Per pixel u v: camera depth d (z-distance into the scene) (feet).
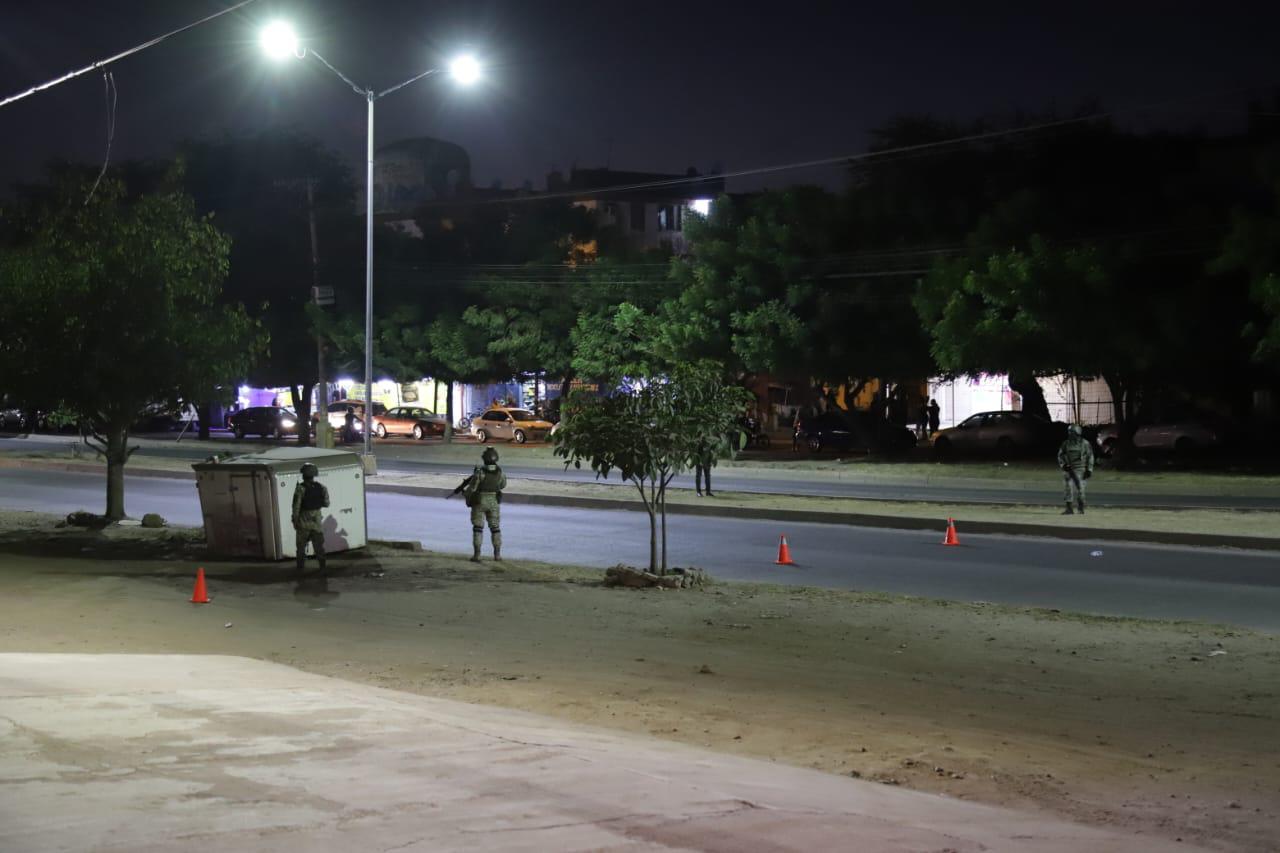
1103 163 122.11
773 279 132.05
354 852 13.11
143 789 16.16
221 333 73.51
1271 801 20.43
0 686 26.25
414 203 262.26
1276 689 31.07
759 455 147.13
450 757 19.29
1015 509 79.20
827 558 60.90
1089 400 162.20
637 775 18.42
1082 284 104.63
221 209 174.60
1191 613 44.75
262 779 17.01
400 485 101.55
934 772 22.04
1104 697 30.01
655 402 50.49
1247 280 103.30
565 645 37.52
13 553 63.05
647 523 77.10
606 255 163.22
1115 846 16.20
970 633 39.45
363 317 171.94
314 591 49.52
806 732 25.49
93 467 125.18
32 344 69.46
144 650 36.42
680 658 35.22
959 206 129.80
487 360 163.12
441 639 38.73
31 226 74.08
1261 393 140.36
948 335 110.52
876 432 141.38
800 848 14.16
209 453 153.99
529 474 119.65
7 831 13.75
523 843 13.73
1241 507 78.74
